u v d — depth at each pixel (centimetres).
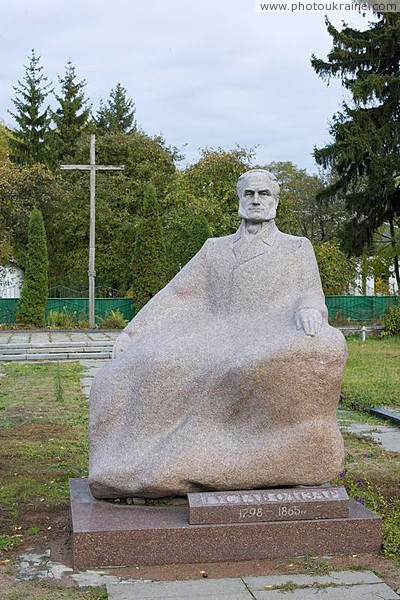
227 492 452
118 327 2491
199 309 513
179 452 455
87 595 383
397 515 507
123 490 462
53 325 2553
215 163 2872
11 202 2964
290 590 388
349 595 382
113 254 3347
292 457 455
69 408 1010
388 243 3133
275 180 525
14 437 819
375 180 2259
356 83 2202
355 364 1481
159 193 3403
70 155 3869
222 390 460
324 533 443
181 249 2872
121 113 4259
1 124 3897
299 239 515
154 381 469
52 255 3525
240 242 515
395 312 2264
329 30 2317
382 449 772
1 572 418
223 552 433
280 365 444
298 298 492
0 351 1798
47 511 538
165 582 400
